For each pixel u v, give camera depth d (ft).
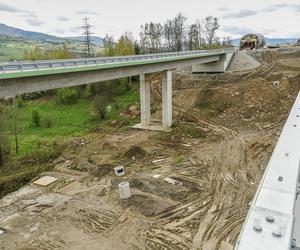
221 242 51.08
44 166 92.68
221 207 61.77
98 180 78.79
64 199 68.95
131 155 93.56
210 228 55.01
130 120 139.13
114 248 51.26
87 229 56.85
